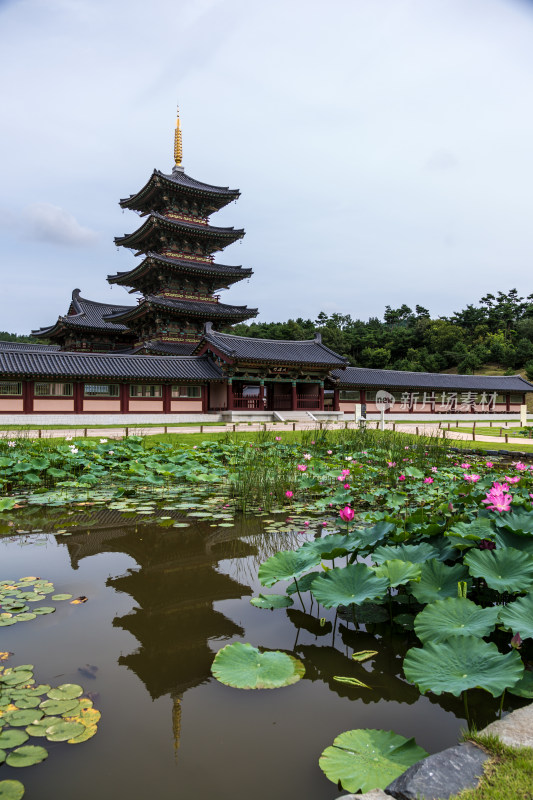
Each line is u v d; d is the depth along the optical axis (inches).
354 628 182.5
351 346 3951.8
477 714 129.9
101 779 106.0
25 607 193.8
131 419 1288.1
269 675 141.8
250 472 504.1
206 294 1831.9
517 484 388.2
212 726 124.6
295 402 1573.6
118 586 218.2
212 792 102.8
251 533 307.6
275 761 112.1
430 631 147.0
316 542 221.9
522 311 4409.5
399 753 108.5
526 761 96.2
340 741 113.5
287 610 197.9
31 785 104.0
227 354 1364.4
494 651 127.5
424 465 569.9
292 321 3722.9
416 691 141.6
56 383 1219.2
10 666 149.9
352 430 1000.9
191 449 674.8
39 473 512.1
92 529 315.6
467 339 3919.8
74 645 164.1
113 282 1930.4
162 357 1408.7
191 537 298.2
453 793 89.6
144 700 135.0
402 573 174.9
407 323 4859.7
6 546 278.2
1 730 120.3
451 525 239.1
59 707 129.6
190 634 173.8
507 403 2117.4
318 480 445.4
